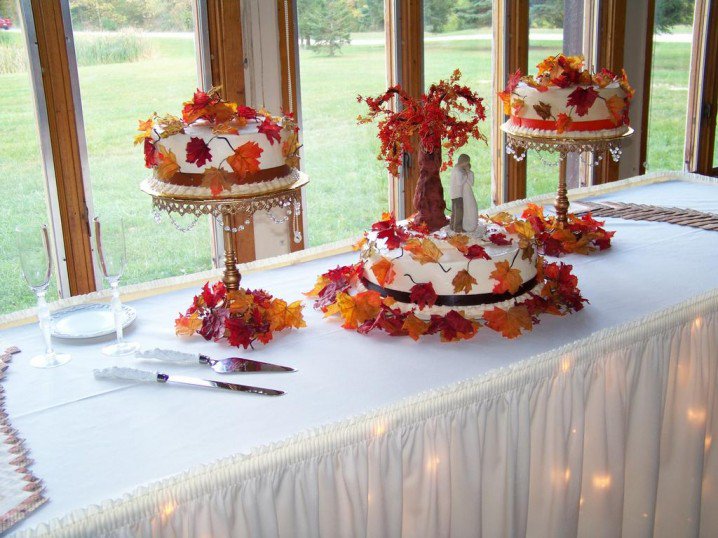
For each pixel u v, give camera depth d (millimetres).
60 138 2779
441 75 3771
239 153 1860
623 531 2115
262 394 1687
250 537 1466
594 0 4227
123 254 1825
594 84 2463
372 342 1945
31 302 2865
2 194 2734
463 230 2037
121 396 1688
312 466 1518
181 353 1834
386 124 1960
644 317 1968
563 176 2617
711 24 4777
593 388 1904
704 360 2117
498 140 4020
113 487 1380
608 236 2623
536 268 2113
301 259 2549
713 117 4977
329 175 3521
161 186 1944
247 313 1947
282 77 3232
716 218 2885
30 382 1752
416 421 1625
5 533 1269
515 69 3945
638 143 4688
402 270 1973
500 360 1838
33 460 1457
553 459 1870
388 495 1633
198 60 3072
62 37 2709
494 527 1822
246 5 3055
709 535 2330
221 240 3223
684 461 2176
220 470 1409
